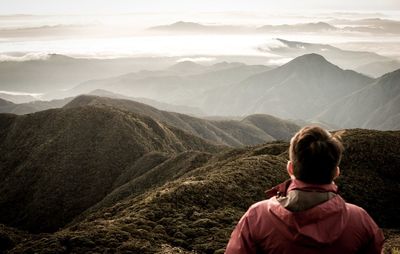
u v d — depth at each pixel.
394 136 60.38
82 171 136.75
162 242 22.97
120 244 21.14
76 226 27.39
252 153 68.38
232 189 37.50
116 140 146.88
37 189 133.12
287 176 45.78
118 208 48.19
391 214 43.47
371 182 49.16
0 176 150.62
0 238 44.84
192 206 31.97
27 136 166.50
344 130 67.44
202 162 93.81
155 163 125.06
